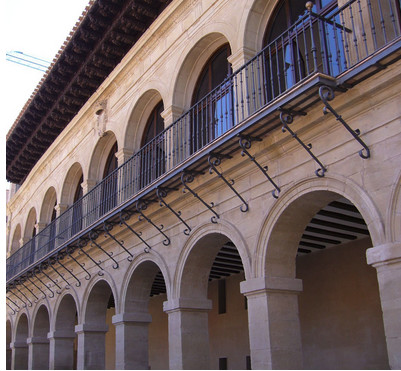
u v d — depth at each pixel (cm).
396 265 664
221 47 1290
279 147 890
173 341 1098
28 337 2102
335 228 1143
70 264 1752
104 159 1784
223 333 1634
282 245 902
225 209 1013
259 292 884
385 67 698
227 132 895
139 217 1277
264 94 952
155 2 1530
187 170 1026
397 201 683
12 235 2706
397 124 703
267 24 1126
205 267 1132
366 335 1190
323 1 1032
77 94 1945
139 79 1523
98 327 1579
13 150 2534
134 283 1351
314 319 1327
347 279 1264
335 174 782
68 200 2006
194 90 1348
